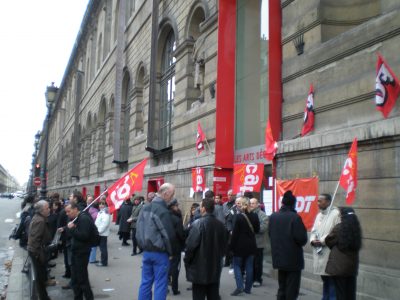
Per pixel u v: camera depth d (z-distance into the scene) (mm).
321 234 6719
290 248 6555
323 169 8953
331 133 8688
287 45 10680
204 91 16203
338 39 8969
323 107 9258
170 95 20703
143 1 24781
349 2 9750
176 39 19234
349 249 5863
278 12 11023
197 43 16719
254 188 10852
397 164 7203
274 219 6754
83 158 43875
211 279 6129
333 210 6719
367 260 7652
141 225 6539
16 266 12078
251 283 8586
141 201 14633
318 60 9508
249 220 8578
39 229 7660
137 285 9445
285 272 6773
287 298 6594
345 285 5992
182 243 7020
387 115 7492
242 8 14039
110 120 32719
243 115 13461
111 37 34688
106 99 34250
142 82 25984
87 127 42438
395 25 7633
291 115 10383
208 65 15570
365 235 7727
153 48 21656
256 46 13117
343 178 6816
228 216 10008
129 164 26438
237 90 13961
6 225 26750
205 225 6219
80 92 49406
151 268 6500
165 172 19422
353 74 8523
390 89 7449
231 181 13555
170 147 19359
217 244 6250
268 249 11086
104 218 11852
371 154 7746
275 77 10781
